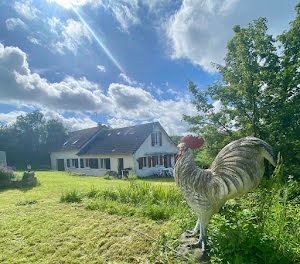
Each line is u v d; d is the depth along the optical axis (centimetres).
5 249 360
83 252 345
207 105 938
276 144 697
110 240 382
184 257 287
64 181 1283
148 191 658
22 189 972
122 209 545
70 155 2538
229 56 902
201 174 272
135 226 445
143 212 521
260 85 824
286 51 796
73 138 2878
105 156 1995
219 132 931
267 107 759
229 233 280
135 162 1759
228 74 839
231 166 248
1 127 3091
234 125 902
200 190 269
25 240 392
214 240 296
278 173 275
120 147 1927
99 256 331
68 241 385
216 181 257
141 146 1839
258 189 365
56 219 499
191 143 296
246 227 292
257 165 243
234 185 245
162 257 302
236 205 403
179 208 508
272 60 774
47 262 319
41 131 3228
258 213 328
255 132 773
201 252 286
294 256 245
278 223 295
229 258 259
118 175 1733
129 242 372
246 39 802
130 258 321
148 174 1859
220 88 904
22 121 3152
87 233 416
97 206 589
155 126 2019
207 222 288
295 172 627
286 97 757
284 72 718
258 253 257
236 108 852
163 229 421
